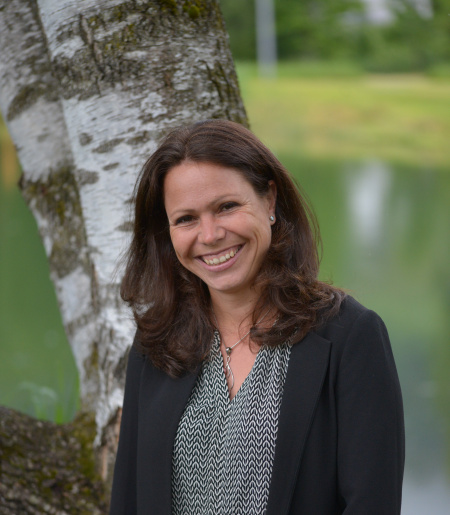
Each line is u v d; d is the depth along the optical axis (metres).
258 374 2.30
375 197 18.59
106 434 3.27
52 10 3.05
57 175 3.58
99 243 3.14
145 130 3.02
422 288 10.66
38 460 3.35
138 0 3.00
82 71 3.04
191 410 2.36
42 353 8.23
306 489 2.22
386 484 2.16
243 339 2.40
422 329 8.80
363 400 2.21
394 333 8.67
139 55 3.00
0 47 3.56
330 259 12.38
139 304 2.61
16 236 14.92
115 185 3.07
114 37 3.01
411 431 6.19
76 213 3.55
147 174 2.41
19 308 10.16
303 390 2.23
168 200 2.35
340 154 25.19
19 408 6.26
